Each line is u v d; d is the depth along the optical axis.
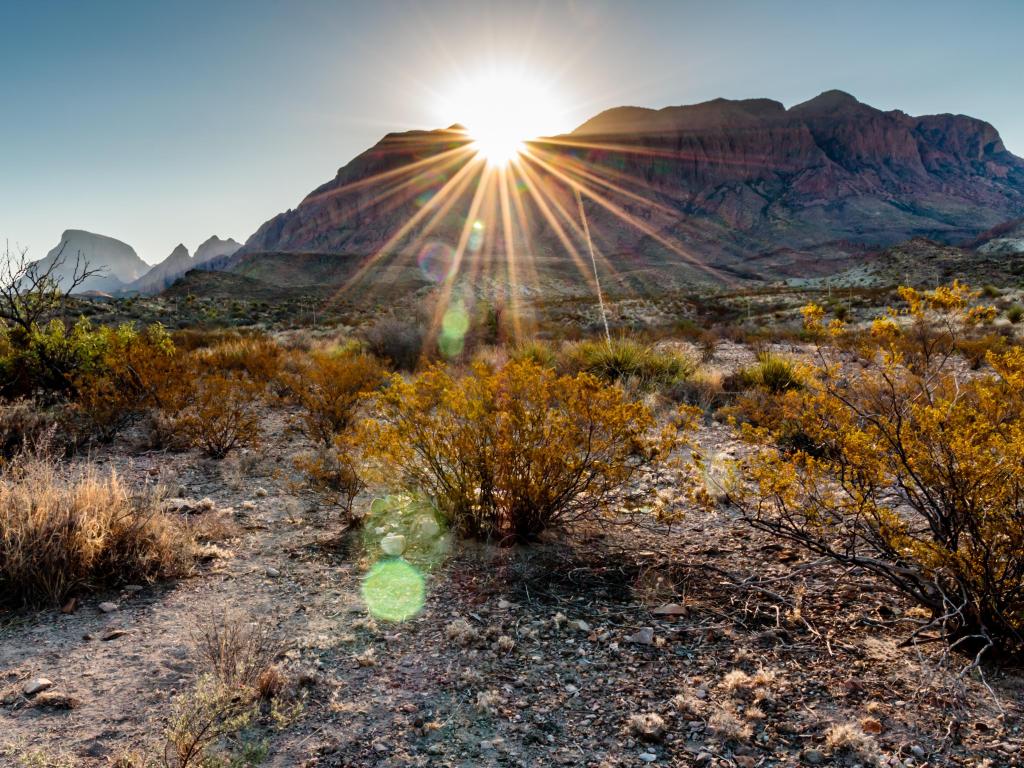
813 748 2.46
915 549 3.09
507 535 4.70
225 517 5.38
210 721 2.41
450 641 3.37
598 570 4.21
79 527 4.12
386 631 3.49
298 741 2.56
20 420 7.72
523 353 13.91
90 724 2.65
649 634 3.35
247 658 3.02
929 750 2.40
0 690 2.90
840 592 3.70
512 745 2.55
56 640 3.39
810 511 3.57
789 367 10.58
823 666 3.00
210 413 7.72
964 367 9.42
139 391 9.37
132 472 6.93
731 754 2.45
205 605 3.82
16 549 3.83
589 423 4.69
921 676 2.87
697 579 4.02
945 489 3.12
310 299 99.69
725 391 10.70
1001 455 2.98
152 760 2.36
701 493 4.31
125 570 4.14
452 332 19.55
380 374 10.66
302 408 10.81
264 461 7.39
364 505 5.69
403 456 4.93
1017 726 2.49
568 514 5.12
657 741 2.55
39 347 10.05
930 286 50.16
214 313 58.41
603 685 2.96
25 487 4.34
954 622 3.10
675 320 42.41
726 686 2.88
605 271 184.25
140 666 3.11
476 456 4.73
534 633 3.43
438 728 2.65
